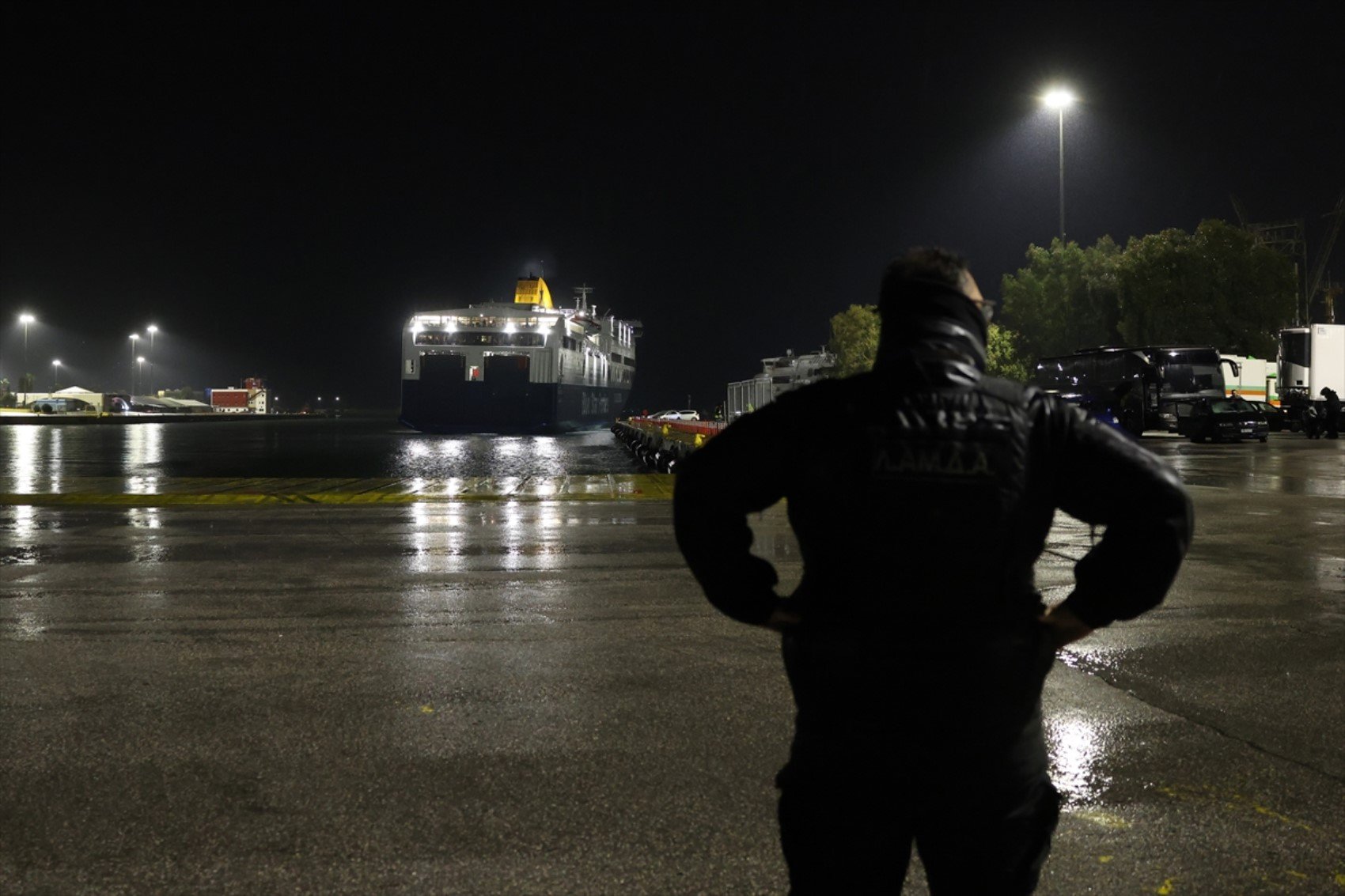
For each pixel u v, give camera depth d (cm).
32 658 596
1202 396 3747
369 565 945
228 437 6022
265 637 652
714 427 1966
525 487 1800
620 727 473
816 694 183
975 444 178
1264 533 1173
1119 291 5244
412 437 6350
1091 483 183
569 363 7362
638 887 319
